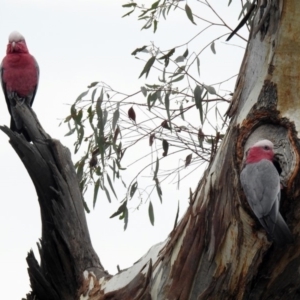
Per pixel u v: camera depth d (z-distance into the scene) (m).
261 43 9.16
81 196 11.37
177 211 9.78
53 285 11.14
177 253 9.49
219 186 9.03
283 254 8.73
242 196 8.62
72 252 11.09
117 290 10.37
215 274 9.12
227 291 9.12
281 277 9.08
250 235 8.70
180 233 9.52
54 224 11.06
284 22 8.89
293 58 8.89
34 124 11.22
